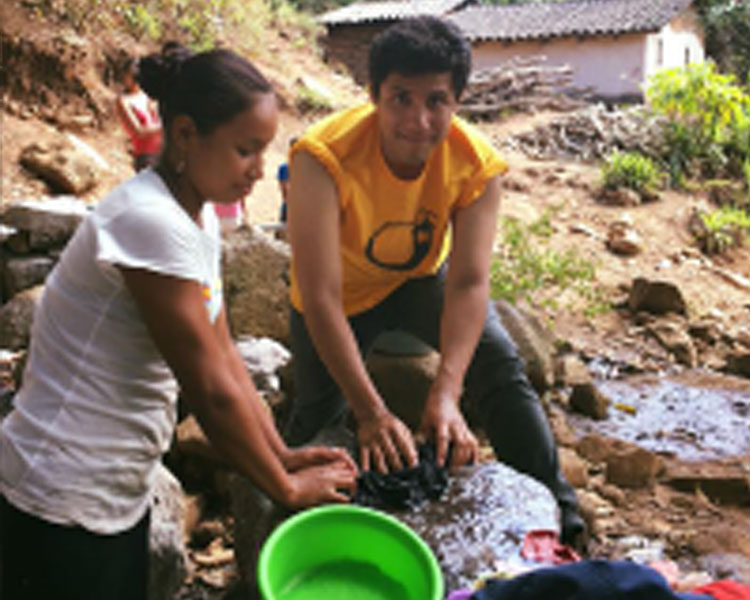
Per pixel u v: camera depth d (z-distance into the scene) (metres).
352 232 2.74
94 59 9.82
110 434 1.80
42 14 9.66
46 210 5.53
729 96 11.59
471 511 2.19
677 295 7.12
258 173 1.79
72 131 9.21
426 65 2.26
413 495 2.22
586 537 3.22
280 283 4.63
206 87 1.67
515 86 14.34
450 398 2.49
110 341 1.76
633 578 1.49
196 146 1.73
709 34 20.34
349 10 18.06
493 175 2.67
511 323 4.71
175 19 11.42
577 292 7.55
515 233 7.27
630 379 5.93
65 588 1.82
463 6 19.44
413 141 2.38
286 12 15.02
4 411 3.79
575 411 5.18
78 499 1.78
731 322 7.54
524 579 1.53
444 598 1.90
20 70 9.16
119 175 8.96
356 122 2.55
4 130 8.55
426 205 2.69
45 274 5.55
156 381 1.85
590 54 16.52
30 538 1.79
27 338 5.08
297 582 1.75
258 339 4.53
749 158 11.61
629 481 4.04
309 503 1.98
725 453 4.73
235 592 2.79
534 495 2.28
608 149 11.78
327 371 2.97
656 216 9.88
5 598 1.87
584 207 10.00
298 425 3.16
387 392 3.91
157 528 2.66
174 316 1.70
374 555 1.79
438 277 2.96
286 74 12.88
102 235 1.68
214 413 1.80
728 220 9.63
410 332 3.08
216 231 1.97
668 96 11.75
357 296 2.96
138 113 6.91
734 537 3.39
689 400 5.55
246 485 2.54
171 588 2.70
